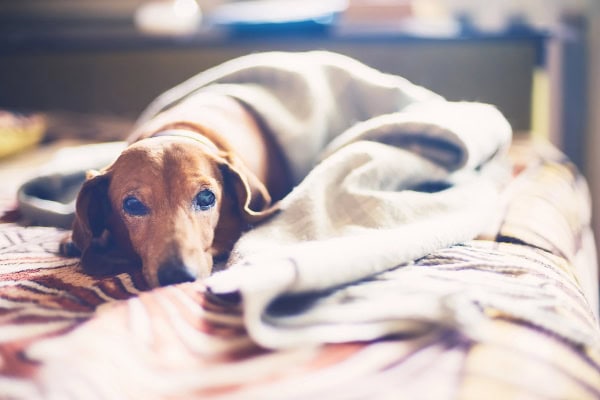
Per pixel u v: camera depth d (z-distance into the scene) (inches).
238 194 44.8
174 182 42.1
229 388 23.4
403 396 22.3
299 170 54.4
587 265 56.3
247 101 55.6
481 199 46.4
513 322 27.8
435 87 95.4
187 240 39.9
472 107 56.1
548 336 26.8
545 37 89.4
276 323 27.8
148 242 40.6
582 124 93.5
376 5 97.1
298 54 64.7
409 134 49.9
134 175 42.6
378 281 32.8
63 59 105.6
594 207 91.0
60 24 112.8
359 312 28.0
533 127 93.6
